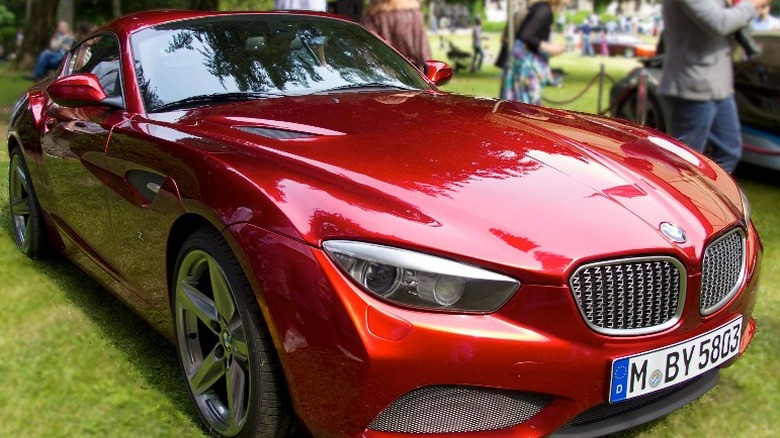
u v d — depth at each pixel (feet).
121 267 10.19
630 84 23.99
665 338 7.26
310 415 6.97
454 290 6.59
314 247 6.81
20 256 14.17
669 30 17.54
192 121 9.30
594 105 36.81
